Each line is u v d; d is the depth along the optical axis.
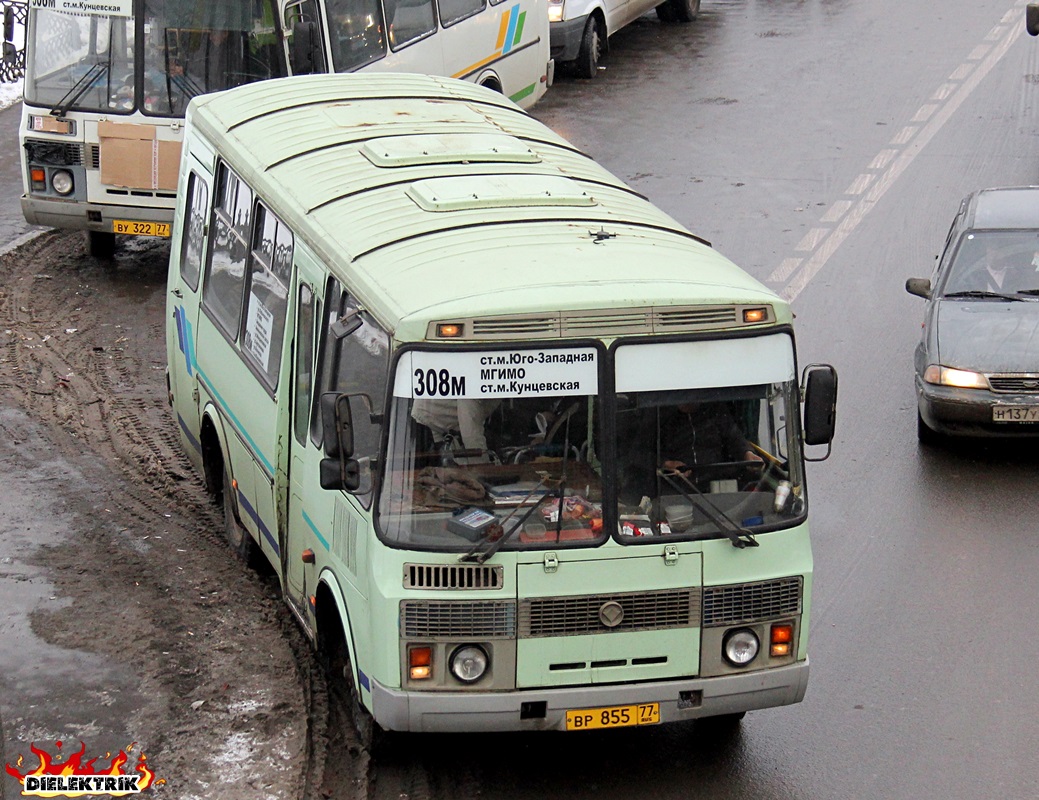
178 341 20.08
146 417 22.78
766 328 12.62
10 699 14.20
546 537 12.20
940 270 23.83
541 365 12.15
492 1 35.16
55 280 28.75
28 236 30.92
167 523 19.00
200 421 19.00
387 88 19.88
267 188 16.38
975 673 15.94
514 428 12.18
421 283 12.65
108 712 14.10
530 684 12.30
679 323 12.36
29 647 15.23
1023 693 15.53
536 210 14.68
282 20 27.53
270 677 15.03
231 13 27.20
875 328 26.33
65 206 27.66
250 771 13.25
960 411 21.14
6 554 17.48
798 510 12.84
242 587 17.27
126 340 25.84
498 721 12.31
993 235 23.75
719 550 12.48
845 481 20.94
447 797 13.27
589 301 12.15
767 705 12.86
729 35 49.12
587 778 13.70
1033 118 39.03
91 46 27.14
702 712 12.66
